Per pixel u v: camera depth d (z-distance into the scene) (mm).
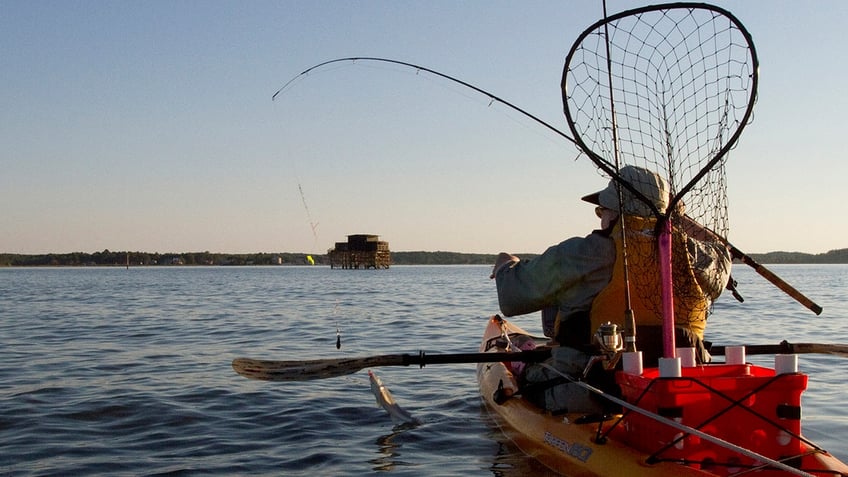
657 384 3396
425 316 17609
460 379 7934
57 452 5219
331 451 5242
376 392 6617
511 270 4414
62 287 38500
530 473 4543
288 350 11078
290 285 41000
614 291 4094
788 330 13625
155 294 29891
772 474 3439
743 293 27516
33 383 7887
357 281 48875
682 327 4160
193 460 5039
